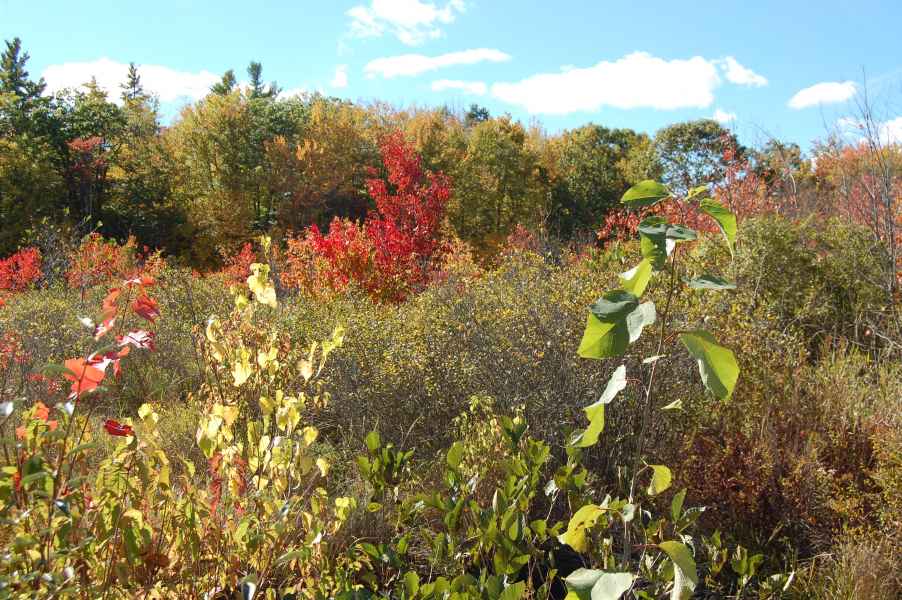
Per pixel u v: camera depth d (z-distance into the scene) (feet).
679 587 4.23
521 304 15.33
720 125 78.79
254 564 7.77
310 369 8.70
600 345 3.83
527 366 14.06
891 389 13.99
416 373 15.67
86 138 101.24
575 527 4.94
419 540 10.98
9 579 5.51
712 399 12.46
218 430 7.97
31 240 49.26
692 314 13.46
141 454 7.20
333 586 8.02
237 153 108.06
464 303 16.88
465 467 10.71
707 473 11.71
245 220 101.60
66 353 19.88
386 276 33.91
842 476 11.16
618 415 13.26
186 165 110.01
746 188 36.73
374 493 10.11
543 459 8.95
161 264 37.91
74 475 6.95
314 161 106.32
